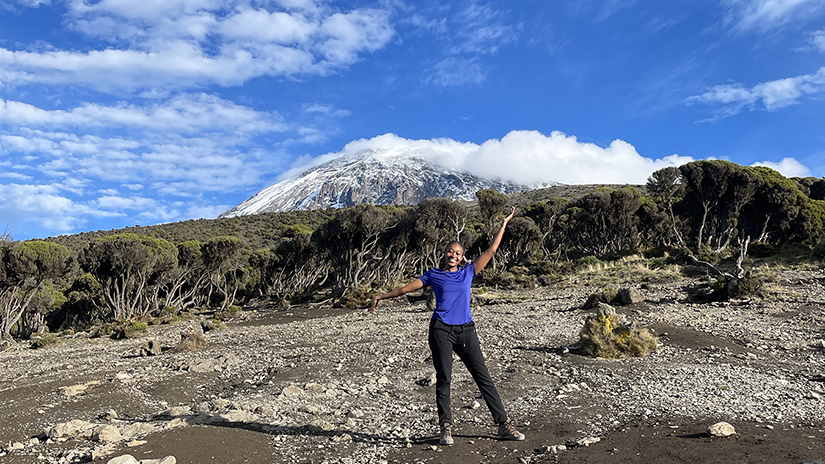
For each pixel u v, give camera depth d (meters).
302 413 6.14
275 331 20.48
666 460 3.89
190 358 13.01
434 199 48.12
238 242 50.34
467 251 52.62
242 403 6.70
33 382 10.66
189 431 5.04
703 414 5.37
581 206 54.22
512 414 5.96
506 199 50.09
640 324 12.84
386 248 51.22
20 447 5.03
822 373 7.61
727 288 16.92
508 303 23.03
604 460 3.98
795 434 4.47
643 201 55.47
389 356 10.91
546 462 4.06
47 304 40.94
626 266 30.31
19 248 32.72
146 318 32.97
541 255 57.94
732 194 37.94
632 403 6.12
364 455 4.50
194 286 54.09
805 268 22.41
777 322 12.59
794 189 37.78
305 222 105.44
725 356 9.18
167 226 103.50
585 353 9.88
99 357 15.80
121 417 6.66
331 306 34.97
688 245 44.84
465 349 4.73
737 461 3.76
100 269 38.97
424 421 5.72
